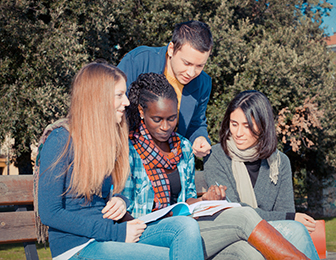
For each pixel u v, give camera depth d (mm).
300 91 9109
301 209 13477
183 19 8680
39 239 1872
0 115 6562
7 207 10492
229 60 8523
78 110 1736
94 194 1784
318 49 10188
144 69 2666
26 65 6824
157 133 2084
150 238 1688
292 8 11508
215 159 2561
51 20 7180
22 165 8359
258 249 1734
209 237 1787
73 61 6902
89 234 1625
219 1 9227
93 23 7359
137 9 8750
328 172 12211
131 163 2061
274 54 8953
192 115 2801
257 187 2465
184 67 2455
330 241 7312
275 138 2359
